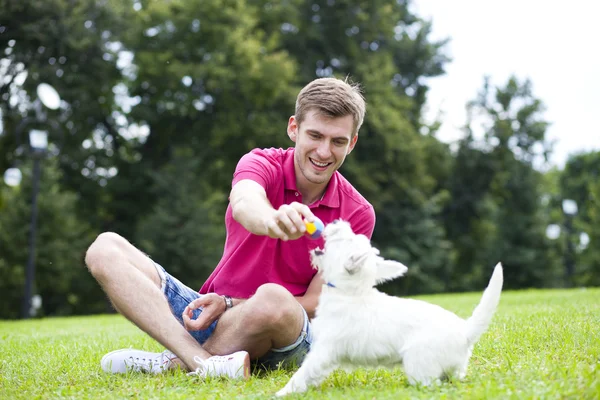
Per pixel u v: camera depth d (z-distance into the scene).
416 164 31.00
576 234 49.69
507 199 38.88
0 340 8.05
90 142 29.55
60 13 25.89
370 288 3.57
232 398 3.41
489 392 3.11
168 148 29.86
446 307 10.88
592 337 4.89
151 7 27.56
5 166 27.50
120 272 4.21
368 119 29.44
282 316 4.10
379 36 33.69
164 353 4.47
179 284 4.64
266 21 30.31
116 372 4.43
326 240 3.62
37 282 28.53
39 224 28.11
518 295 14.55
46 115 26.03
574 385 3.17
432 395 3.15
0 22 25.34
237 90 27.53
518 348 4.72
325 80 4.27
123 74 28.45
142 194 29.12
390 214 30.97
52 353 5.97
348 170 29.02
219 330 4.27
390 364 3.58
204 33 27.58
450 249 35.50
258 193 3.92
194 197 26.38
